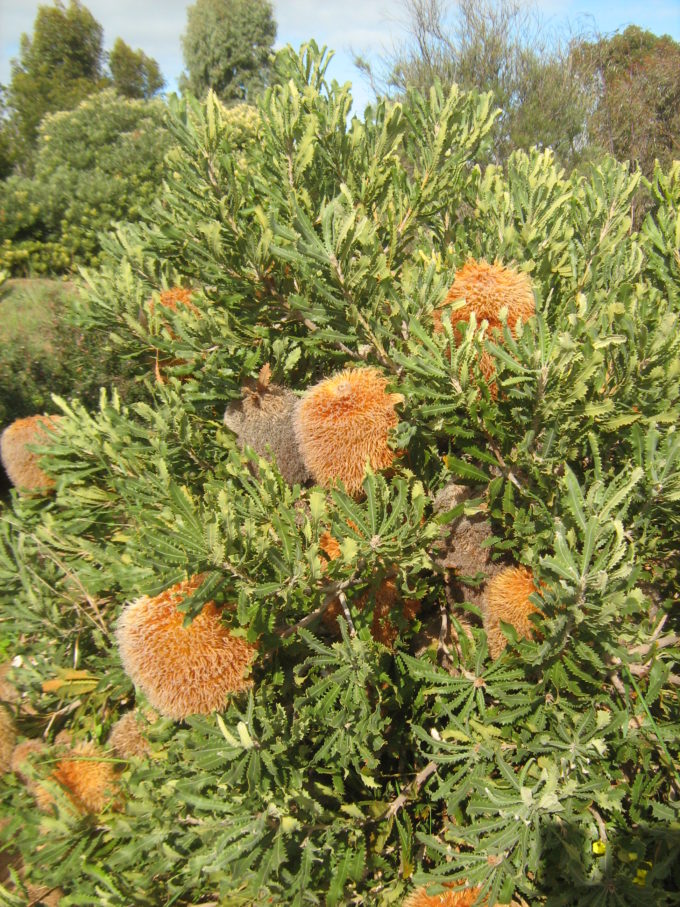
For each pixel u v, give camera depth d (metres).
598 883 0.65
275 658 0.78
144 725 0.89
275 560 0.67
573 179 1.08
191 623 0.67
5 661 1.22
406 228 1.03
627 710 0.71
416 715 0.81
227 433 0.96
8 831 0.85
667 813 0.68
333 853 0.73
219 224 0.87
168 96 0.89
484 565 0.79
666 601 0.76
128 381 1.89
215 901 0.78
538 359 0.68
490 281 0.75
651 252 0.96
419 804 0.80
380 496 0.73
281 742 0.71
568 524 0.69
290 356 0.91
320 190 1.01
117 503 1.05
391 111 0.99
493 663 0.76
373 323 0.83
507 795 0.69
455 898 0.69
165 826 0.75
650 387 0.75
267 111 0.93
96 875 0.79
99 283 1.13
